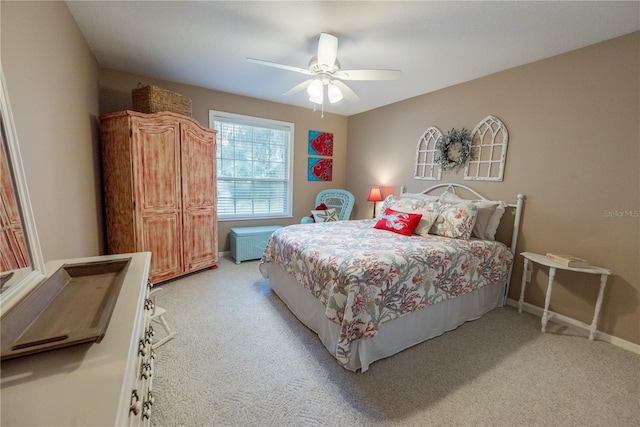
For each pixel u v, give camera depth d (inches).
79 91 84.5
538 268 101.7
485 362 73.5
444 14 74.0
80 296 39.0
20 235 37.2
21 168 38.3
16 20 46.9
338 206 187.0
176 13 77.2
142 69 118.8
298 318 93.2
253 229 160.4
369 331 66.1
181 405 56.9
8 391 22.7
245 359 72.3
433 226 108.3
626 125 80.1
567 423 55.2
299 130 179.2
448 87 129.0
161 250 114.2
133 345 30.7
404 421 54.8
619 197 82.1
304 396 60.5
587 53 86.7
